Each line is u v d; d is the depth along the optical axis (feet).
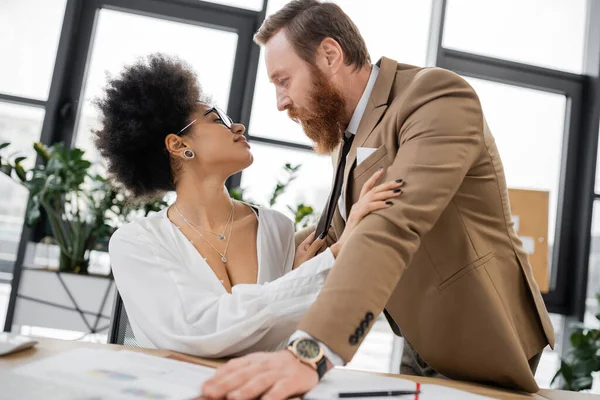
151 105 3.72
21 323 7.79
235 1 10.19
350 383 2.44
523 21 11.04
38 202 8.18
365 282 2.39
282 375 2.07
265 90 10.10
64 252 8.36
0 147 8.20
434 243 3.34
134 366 2.29
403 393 2.30
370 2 10.75
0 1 9.53
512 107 10.86
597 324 10.27
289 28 3.84
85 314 7.86
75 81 9.65
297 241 4.54
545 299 10.48
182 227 3.70
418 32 10.82
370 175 3.43
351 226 2.86
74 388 1.87
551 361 10.47
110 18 9.89
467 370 3.29
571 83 10.97
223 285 3.48
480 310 3.20
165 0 9.91
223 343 2.86
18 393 1.76
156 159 3.81
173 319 3.08
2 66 9.45
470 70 10.63
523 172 10.78
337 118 3.88
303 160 10.07
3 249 9.18
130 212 8.34
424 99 3.16
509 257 3.41
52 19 9.67
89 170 9.37
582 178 10.67
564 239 10.65
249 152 3.86
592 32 11.02
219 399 1.95
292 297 2.91
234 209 3.97
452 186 2.81
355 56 3.82
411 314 3.48
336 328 2.27
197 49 10.05
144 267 3.27
